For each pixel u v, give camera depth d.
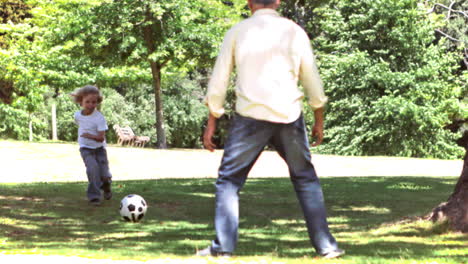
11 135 57.69
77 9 44.84
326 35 62.03
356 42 55.06
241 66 5.48
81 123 12.91
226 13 47.22
